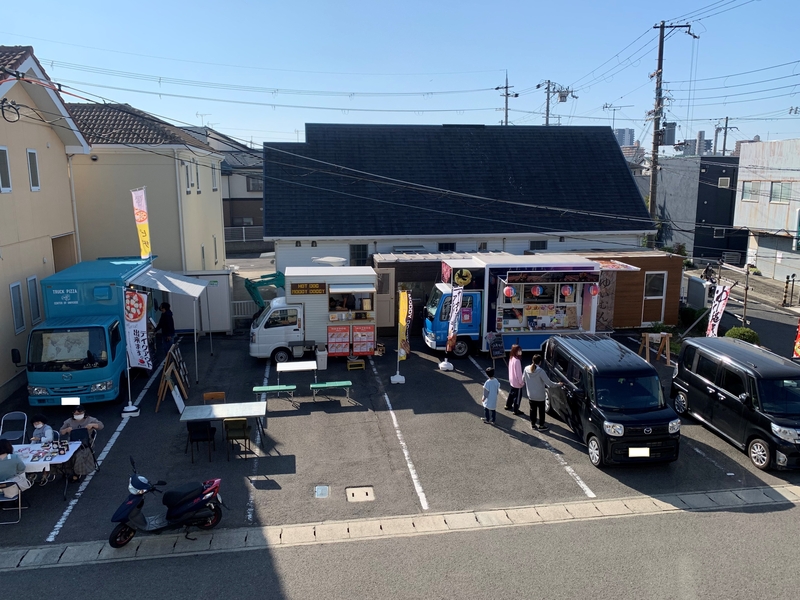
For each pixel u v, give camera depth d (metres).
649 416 11.68
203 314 20.97
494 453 12.45
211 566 8.77
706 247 41.09
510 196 26.91
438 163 27.62
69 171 20.05
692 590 8.23
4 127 15.46
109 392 14.27
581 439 12.95
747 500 10.77
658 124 27.61
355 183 25.86
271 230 23.62
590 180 28.27
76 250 20.52
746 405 12.29
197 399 15.28
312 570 8.68
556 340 14.59
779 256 34.38
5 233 15.47
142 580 8.44
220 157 32.59
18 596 8.08
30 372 13.80
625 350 13.55
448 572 8.64
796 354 16.80
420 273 20.62
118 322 15.27
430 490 11.01
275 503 10.51
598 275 18.17
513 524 9.95
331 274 17.75
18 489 9.86
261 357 17.86
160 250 22.95
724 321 24.56
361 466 11.88
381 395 15.60
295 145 26.98
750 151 36.41
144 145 22.03
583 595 8.13
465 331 18.55
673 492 11.03
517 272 18.00
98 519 10.00
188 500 9.41
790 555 9.09
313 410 14.62
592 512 10.34
